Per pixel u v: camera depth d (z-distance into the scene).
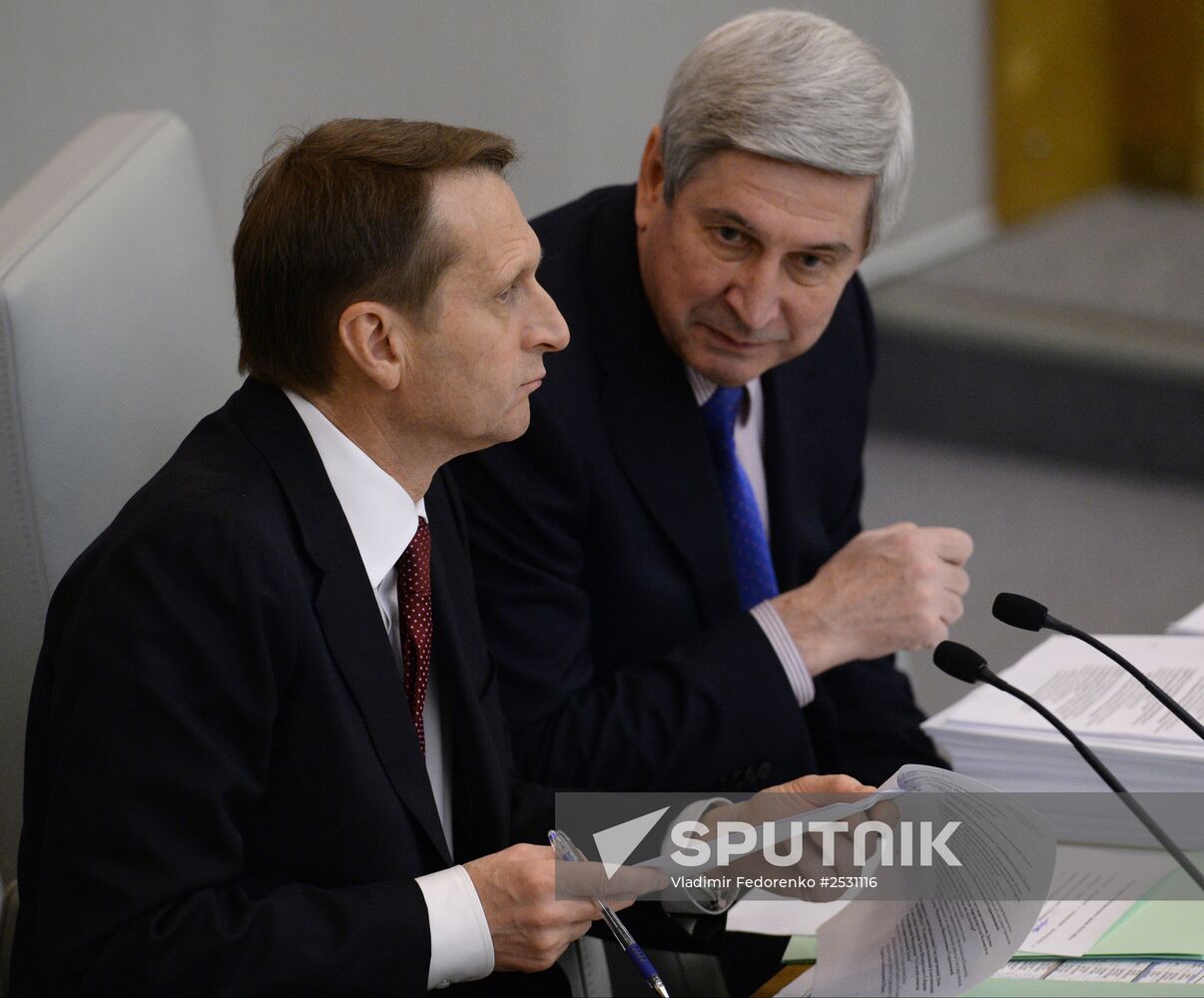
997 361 18.17
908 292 19.55
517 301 4.66
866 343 7.67
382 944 4.37
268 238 4.52
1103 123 22.61
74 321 5.39
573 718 6.21
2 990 5.20
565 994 5.26
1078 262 20.58
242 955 4.20
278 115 12.09
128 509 4.50
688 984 5.38
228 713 4.32
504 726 5.84
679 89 6.13
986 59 20.91
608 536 6.59
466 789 5.29
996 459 18.19
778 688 6.28
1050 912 5.05
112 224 5.76
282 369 4.68
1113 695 6.15
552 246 6.83
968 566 15.41
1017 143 21.59
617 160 15.84
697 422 6.73
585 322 6.68
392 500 4.84
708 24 16.61
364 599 4.69
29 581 5.31
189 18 11.21
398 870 4.73
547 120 14.83
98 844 4.16
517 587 6.35
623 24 15.48
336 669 4.62
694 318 6.35
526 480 6.38
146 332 5.86
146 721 4.19
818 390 7.43
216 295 6.52
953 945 4.42
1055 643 6.88
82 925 4.15
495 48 14.08
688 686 6.20
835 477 7.55
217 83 11.52
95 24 10.49
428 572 5.07
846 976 4.55
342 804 4.62
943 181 20.66
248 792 4.40
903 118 6.09
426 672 5.08
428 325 4.52
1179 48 22.22
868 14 18.38
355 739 4.64
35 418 5.24
